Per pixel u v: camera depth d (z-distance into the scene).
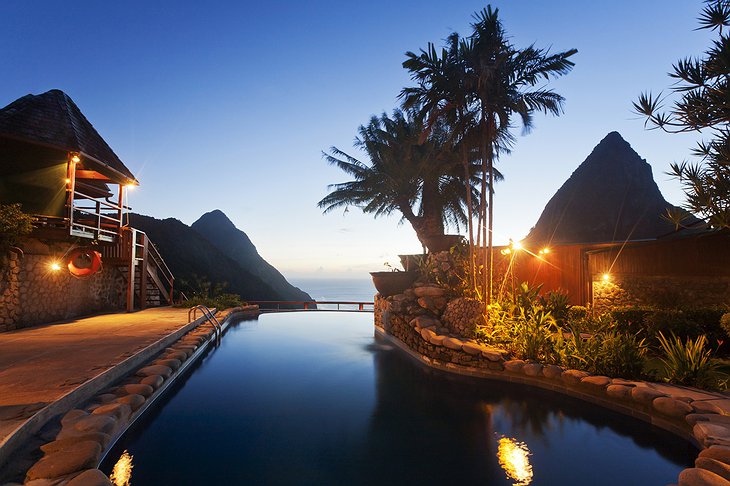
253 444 5.82
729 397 6.48
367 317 23.44
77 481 3.79
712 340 9.73
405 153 20.25
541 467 5.14
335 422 6.74
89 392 6.46
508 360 9.39
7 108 14.79
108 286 18.95
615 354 7.99
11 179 14.39
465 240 16.80
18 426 4.64
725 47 7.78
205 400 7.94
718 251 12.36
